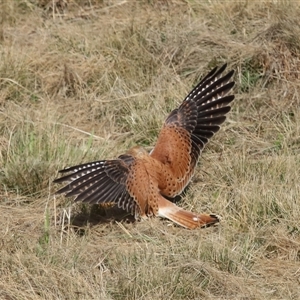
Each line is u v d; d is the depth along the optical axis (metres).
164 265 14.88
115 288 14.29
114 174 16.08
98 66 21.06
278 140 18.84
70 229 16.12
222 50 21.17
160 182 16.39
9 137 18.70
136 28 22.03
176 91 20.00
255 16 22.36
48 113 19.50
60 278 14.39
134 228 16.09
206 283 14.44
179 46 21.34
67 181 16.64
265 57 20.80
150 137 19.09
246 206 16.19
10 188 17.44
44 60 21.30
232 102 19.95
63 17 23.64
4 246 15.35
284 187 16.81
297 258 15.28
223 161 18.00
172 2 23.52
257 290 14.33
